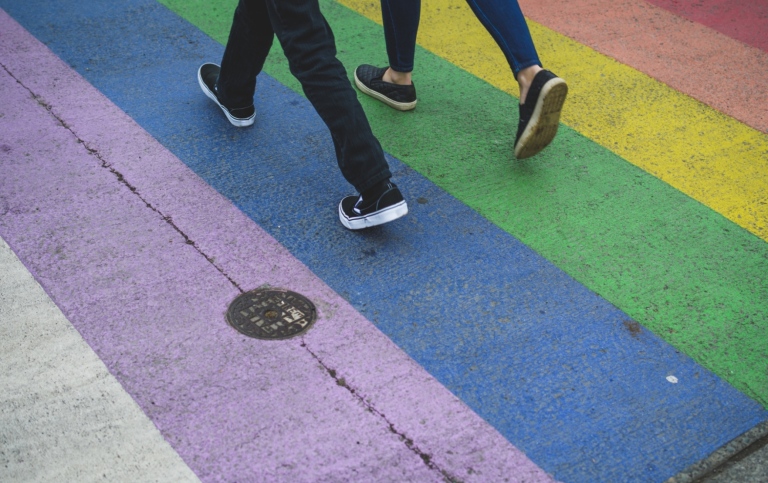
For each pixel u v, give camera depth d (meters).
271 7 2.94
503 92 4.34
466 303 2.96
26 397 2.49
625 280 3.13
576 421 2.53
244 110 3.84
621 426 2.53
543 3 5.28
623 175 3.75
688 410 2.60
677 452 2.46
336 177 3.61
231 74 3.69
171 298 2.89
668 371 2.74
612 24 5.08
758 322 2.98
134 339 2.71
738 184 3.74
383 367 2.67
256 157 3.70
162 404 2.49
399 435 2.44
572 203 3.54
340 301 2.94
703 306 3.04
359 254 3.17
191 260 3.07
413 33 3.90
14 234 3.12
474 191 3.58
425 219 3.39
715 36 5.02
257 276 3.02
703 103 4.34
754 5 5.43
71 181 3.44
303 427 2.45
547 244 3.29
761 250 3.35
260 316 2.84
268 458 2.35
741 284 3.16
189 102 4.07
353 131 3.02
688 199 3.62
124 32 4.65
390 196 3.12
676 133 4.08
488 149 3.87
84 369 2.59
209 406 2.49
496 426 2.50
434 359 2.72
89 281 2.93
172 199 3.39
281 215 3.36
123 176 3.50
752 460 2.46
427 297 2.98
